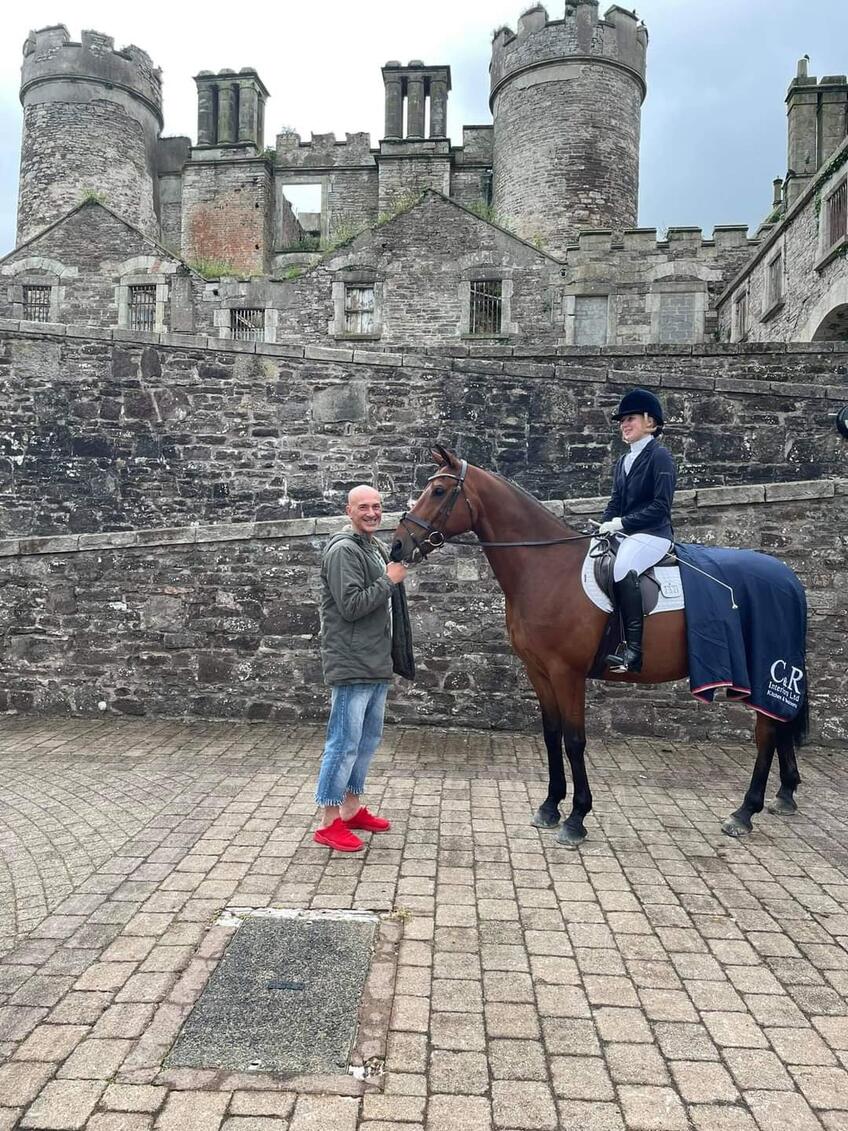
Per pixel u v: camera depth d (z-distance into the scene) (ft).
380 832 16.25
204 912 12.71
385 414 30.63
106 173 108.47
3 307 83.87
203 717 25.67
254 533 25.43
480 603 24.71
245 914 12.64
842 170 50.80
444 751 22.49
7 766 20.67
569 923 12.56
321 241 111.24
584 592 15.58
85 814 17.13
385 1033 9.66
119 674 25.90
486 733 24.48
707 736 23.93
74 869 14.34
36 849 15.25
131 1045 9.36
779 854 15.46
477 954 11.55
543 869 14.58
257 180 113.19
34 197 108.37
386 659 15.38
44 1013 10.00
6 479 31.73
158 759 21.36
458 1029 9.77
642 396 15.85
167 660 25.79
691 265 78.07
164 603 25.76
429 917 12.64
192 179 114.32
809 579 23.70
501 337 78.18
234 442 31.19
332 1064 9.07
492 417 30.17
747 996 10.64
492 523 16.44
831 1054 9.45
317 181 115.75
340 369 30.81
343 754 15.06
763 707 15.62
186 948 11.59
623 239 78.84
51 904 12.98
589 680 24.41
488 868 14.57
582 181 100.37
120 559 25.90
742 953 11.75
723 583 15.69
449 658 24.89
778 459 29.12
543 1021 9.98
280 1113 8.30
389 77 113.39
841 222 51.70
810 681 23.63
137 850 15.19
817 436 28.94
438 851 15.33
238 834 16.01
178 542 25.62
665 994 10.65
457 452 30.27
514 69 103.71
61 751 22.12
